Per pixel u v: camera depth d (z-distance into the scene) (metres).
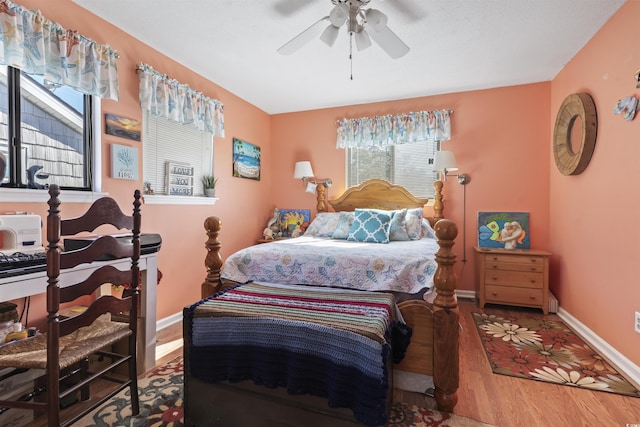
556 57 2.90
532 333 2.70
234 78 3.38
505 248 3.53
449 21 2.33
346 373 1.36
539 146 3.51
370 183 4.04
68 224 1.30
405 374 1.84
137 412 1.65
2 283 1.41
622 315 2.12
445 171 3.62
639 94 1.95
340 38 2.60
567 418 1.61
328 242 2.98
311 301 1.76
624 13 2.10
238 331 1.54
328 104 4.25
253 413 1.51
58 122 2.11
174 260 2.99
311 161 4.46
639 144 1.95
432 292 1.82
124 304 1.58
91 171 2.28
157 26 2.41
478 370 2.09
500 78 3.40
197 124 3.10
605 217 2.34
